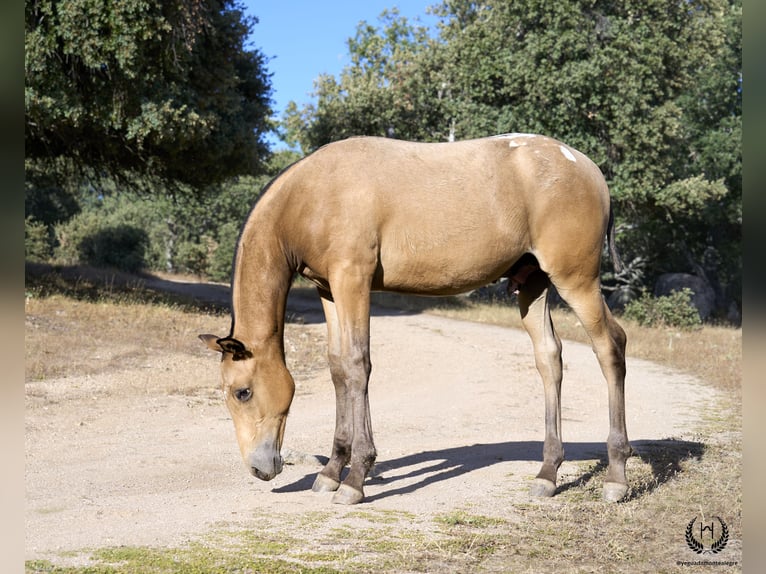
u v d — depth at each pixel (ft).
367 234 17.10
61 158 78.95
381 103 106.83
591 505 17.63
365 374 17.22
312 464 21.91
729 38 103.81
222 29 64.34
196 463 21.74
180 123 58.59
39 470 20.31
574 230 18.03
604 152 87.86
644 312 79.56
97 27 52.08
